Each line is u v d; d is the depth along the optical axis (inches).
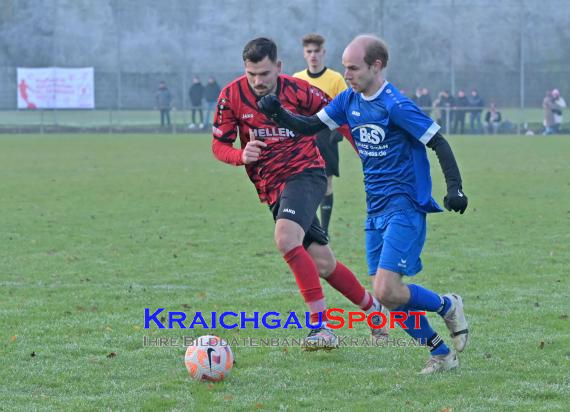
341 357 510.6
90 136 3189.0
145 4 3518.7
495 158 2092.8
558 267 775.7
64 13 3496.6
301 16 3575.3
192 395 439.5
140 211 1197.1
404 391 444.8
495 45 3513.8
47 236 979.3
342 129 507.2
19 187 1517.0
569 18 3481.8
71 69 3417.8
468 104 3329.2
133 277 746.2
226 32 3560.5
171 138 3041.3
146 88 3531.0
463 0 3516.2
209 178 1676.9
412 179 474.3
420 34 3540.8
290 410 416.5
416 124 458.0
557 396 434.0
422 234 479.2
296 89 541.0
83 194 1406.3
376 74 470.6
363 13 3560.5
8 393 444.1
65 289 699.4
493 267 778.2
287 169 538.9
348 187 1518.2
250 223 1076.5
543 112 3499.0
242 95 540.1
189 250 882.8
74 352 519.8
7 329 573.0
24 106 3410.4
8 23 3459.6
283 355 514.9
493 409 415.2
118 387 453.4
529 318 592.1
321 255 542.6
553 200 1283.2
